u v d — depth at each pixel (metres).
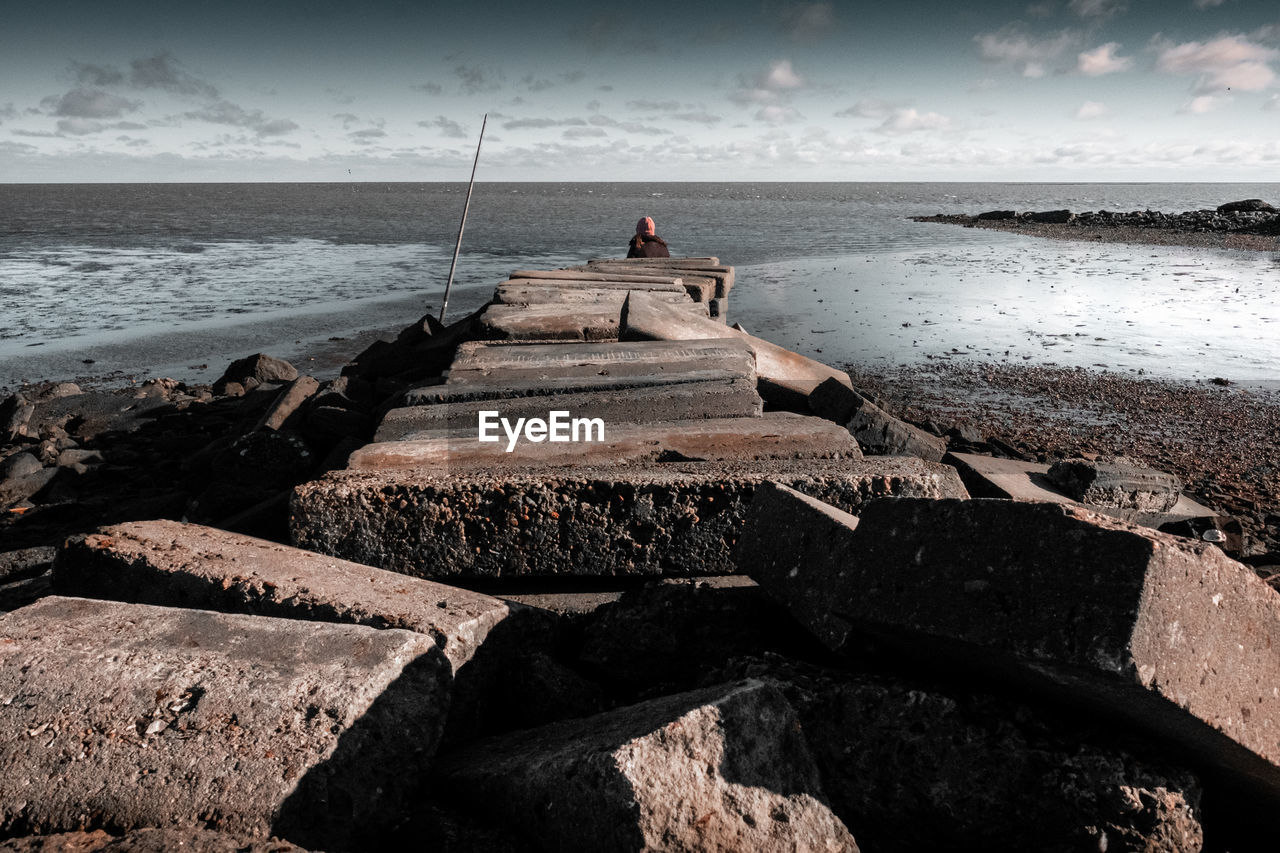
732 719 2.00
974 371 12.54
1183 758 2.22
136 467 7.50
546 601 3.42
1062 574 1.91
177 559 2.96
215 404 9.81
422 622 2.57
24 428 8.81
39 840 1.74
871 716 2.25
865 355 13.69
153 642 2.25
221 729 2.00
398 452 3.90
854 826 2.21
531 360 5.42
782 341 14.79
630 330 6.27
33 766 1.95
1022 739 2.17
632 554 3.39
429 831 2.01
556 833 1.92
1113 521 1.94
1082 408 10.44
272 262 28.75
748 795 1.93
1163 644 1.84
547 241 37.06
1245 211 57.34
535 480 3.38
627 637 2.88
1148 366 12.84
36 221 59.28
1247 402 10.66
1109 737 2.21
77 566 3.07
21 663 2.14
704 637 2.86
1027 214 58.72
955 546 2.11
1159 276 24.92
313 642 2.26
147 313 18.08
